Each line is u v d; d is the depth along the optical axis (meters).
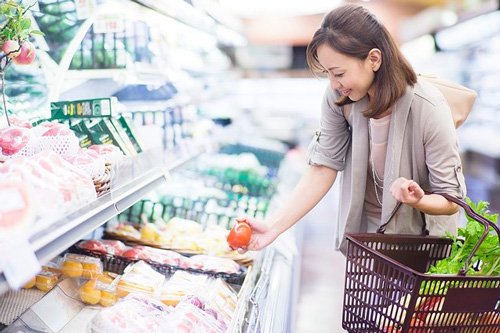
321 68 1.56
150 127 2.31
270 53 8.43
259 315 1.67
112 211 1.39
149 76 2.44
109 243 1.96
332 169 1.82
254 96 7.93
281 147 5.22
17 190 0.94
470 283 1.16
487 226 1.22
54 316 1.46
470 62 7.76
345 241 1.83
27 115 1.77
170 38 2.84
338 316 3.06
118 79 2.16
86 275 1.65
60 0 1.88
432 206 1.41
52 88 1.87
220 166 3.51
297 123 7.74
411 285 1.15
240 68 7.94
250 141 4.92
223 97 4.65
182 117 2.92
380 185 1.76
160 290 1.66
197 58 3.74
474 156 7.91
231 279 1.87
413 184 1.30
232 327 1.42
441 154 1.54
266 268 2.07
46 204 1.04
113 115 1.85
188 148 2.78
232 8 6.50
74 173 1.21
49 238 1.03
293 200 1.79
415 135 1.56
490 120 6.90
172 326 1.33
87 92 2.19
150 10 2.21
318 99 8.13
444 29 7.85
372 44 1.42
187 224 2.33
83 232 1.19
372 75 1.48
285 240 2.70
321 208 5.85
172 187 2.82
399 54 1.48
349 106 1.71
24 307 1.46
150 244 2.11
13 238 0.89
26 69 1.77
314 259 4.08
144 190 1.70
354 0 8.89
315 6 6.36
